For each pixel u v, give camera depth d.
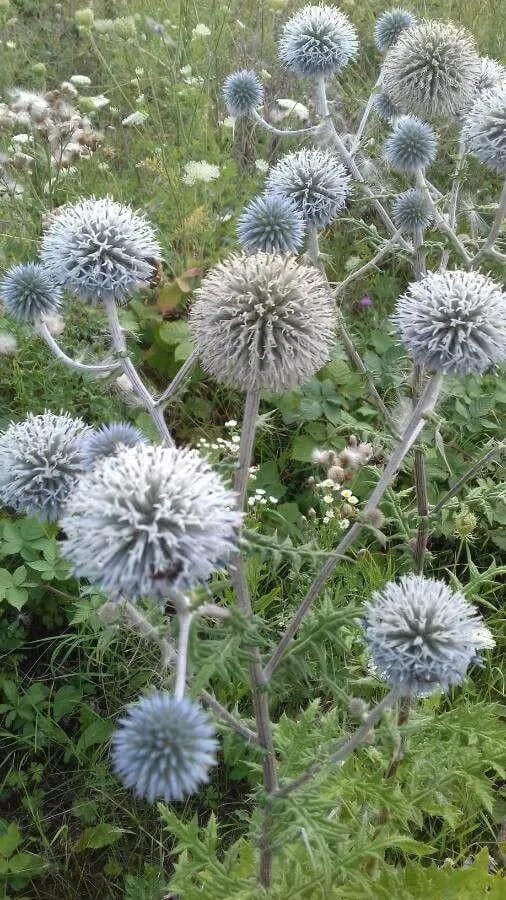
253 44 0.73
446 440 0.50
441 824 0.36
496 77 0.48
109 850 0.36
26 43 0.79
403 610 0.25
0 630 0.40
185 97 0.67
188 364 0.26
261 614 0.39
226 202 0.60
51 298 0.33
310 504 0.48
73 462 0.27
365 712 0.25
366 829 0.28
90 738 0.38
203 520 0.20
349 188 0.39
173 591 0.19
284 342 0.25
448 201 0.40
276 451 0.51
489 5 0.77
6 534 0.39
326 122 0.45
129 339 0.51
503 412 0.52
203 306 0.26
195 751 0.18
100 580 0.20
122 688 0.39
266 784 0.25
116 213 0.30
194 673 0.23
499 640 0.41
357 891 0.29
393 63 0.44
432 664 0.24
